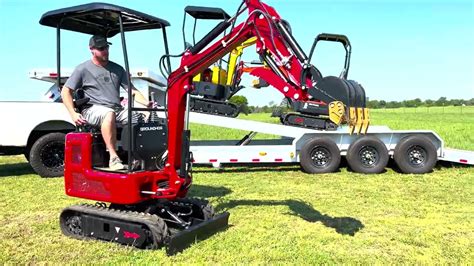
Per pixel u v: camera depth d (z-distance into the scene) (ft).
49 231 16.34
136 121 15.97
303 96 15.19
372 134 30.73
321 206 20.34
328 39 25.16
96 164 15.40
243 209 19.58
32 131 28.99
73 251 14.11
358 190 24.17
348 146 30.71
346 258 13.64
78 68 15.49
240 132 63.62
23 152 29.76
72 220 16.03
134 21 16.21
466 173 30.01
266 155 30.40
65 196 22.41
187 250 14.07
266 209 19.67
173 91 15.58
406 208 20.06
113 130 15.07
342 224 17.40
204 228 15.25
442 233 16.38
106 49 15.66
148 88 32.50
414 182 26.68
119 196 14.44
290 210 19.48
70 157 15.61
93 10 14.48
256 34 15.60
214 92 34.40
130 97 14.52
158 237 13.98
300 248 14.48
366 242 15.25
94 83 15.57
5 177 28.58
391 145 30.96
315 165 30.07
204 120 31.76
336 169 30.35
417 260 13.58
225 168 32.71
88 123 15.51
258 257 13.60
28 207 20.03
